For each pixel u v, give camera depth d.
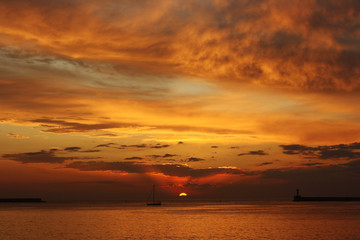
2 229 63.81
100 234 56.41
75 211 126.50
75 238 52.25
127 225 70.69
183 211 127.25
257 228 63.91
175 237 53.06
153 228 64.94
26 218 90.56
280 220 80.81
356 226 66.12
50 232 59.06
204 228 64.62
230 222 76.69
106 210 136.75
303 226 66.75
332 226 66.31
